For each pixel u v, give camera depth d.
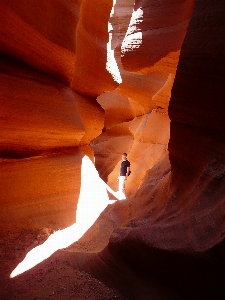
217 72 3.04
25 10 4.10
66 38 5.38
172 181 4.05
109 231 4.70
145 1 6.66
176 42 5.77
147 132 12.08
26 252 3.42
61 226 4.42
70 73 6.00
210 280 2.20
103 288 2.83
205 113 3.27
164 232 2.87
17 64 4.50
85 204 5.12
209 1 3.20
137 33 6.71
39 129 4.66
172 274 2.53
